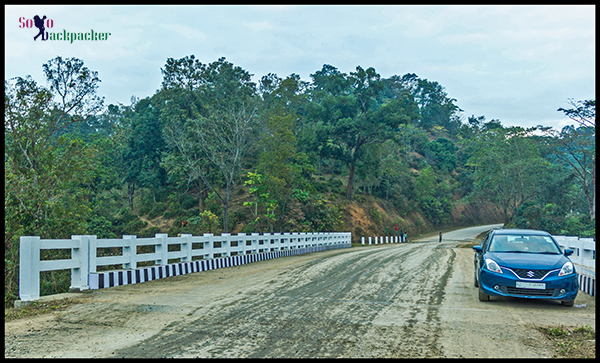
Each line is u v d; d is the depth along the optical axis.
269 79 77.81
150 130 66.06
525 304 9.19
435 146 116.25
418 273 13.97
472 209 98.31
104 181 53.59
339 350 5.81
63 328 7.09
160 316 7.89
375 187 81.62
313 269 15.36
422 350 5.81
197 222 51.75
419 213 84.12
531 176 58.38
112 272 11.58
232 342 6.20
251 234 20.81
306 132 63.59
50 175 20.48
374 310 8.38
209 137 49.06
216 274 14.69
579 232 48.44
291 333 6.68
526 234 10.44
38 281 9.60
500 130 64.31
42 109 21.95
